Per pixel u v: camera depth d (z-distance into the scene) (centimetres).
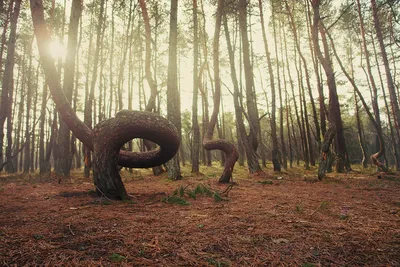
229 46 1240
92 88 1334
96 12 1714
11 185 767
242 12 1243
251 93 1207
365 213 340
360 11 1608
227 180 797
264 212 350
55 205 410
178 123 992
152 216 327
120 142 455
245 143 1120
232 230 264
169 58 1020
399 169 1675
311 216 325
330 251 207
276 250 210
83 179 1020
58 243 225
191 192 493
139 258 193
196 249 212
